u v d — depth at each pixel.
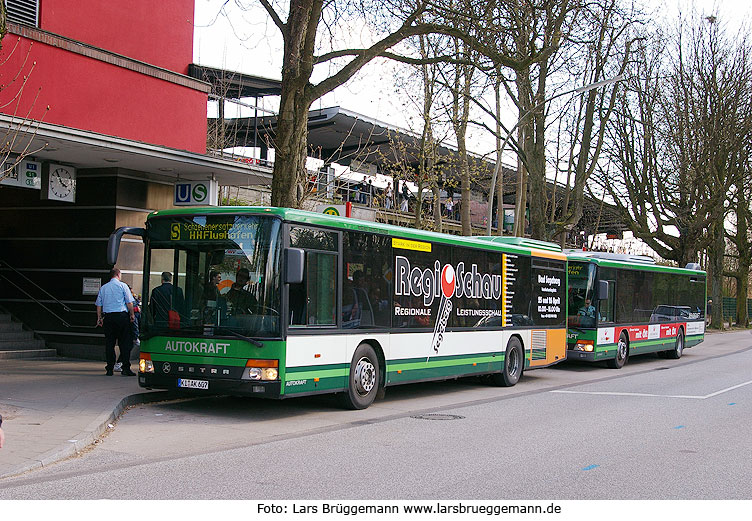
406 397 14.15
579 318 20.48
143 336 11.04
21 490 6.54
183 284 10.87
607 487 7.15
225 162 16.16
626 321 22.11
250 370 10.23
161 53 16.91
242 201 25.19
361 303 11.82
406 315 12.87
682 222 39.12
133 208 16.44
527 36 16.88
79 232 16.34
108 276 16.06
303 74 14.55
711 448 9.35
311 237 10.89
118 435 9.34
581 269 20.61
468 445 9.18
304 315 10.69
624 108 36.44
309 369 10.70
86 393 11.63
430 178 26.22
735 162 39.72
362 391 11.92
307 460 8.07
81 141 13.09
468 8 15.26
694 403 13.81
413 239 13.13
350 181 30.42
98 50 15.06
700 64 36.97
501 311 15.80
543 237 27.56
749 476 7.78
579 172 28.92
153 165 15.73
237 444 8.96
